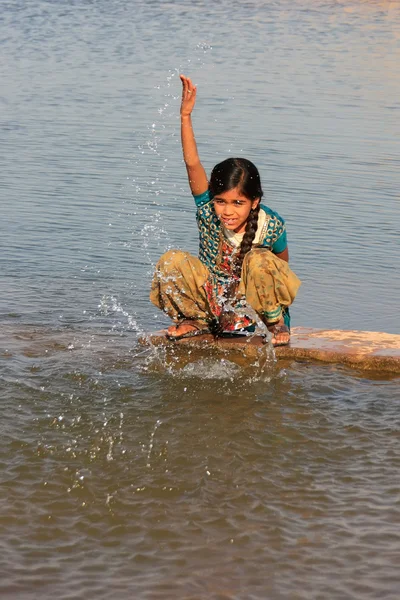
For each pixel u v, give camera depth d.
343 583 4.71
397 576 4.78
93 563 4.86
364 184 14.17
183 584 4.68
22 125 17.58
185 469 5.82
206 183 7.50
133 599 4.56
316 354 7.66
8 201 12.91
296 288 7.36
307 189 13.82
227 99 20.45
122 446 6.10
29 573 4.75
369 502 5.48
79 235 11.59
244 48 28.62
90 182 13.95
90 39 29.95
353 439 6.28
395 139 17.09
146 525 5.21
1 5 37.94
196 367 7.49
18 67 24.27
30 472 5.73
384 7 41.81
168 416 6.56
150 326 8.77
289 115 18.94
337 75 24.17
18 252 10.90
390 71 25.12
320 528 5.20
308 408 6.76
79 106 19.48
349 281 10.41
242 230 7.40
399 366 7.46
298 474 5.79
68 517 5.28
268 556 4.93
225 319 7.87
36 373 7.27
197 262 7.53
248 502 5.46
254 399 6.89
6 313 8.90
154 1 41.50
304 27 34.25
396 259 11.12
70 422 6.42
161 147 16.17
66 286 9.85
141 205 12.91
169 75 23.58
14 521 5.21
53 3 39.38
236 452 6.05
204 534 5.13
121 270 10.47
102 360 7.64
